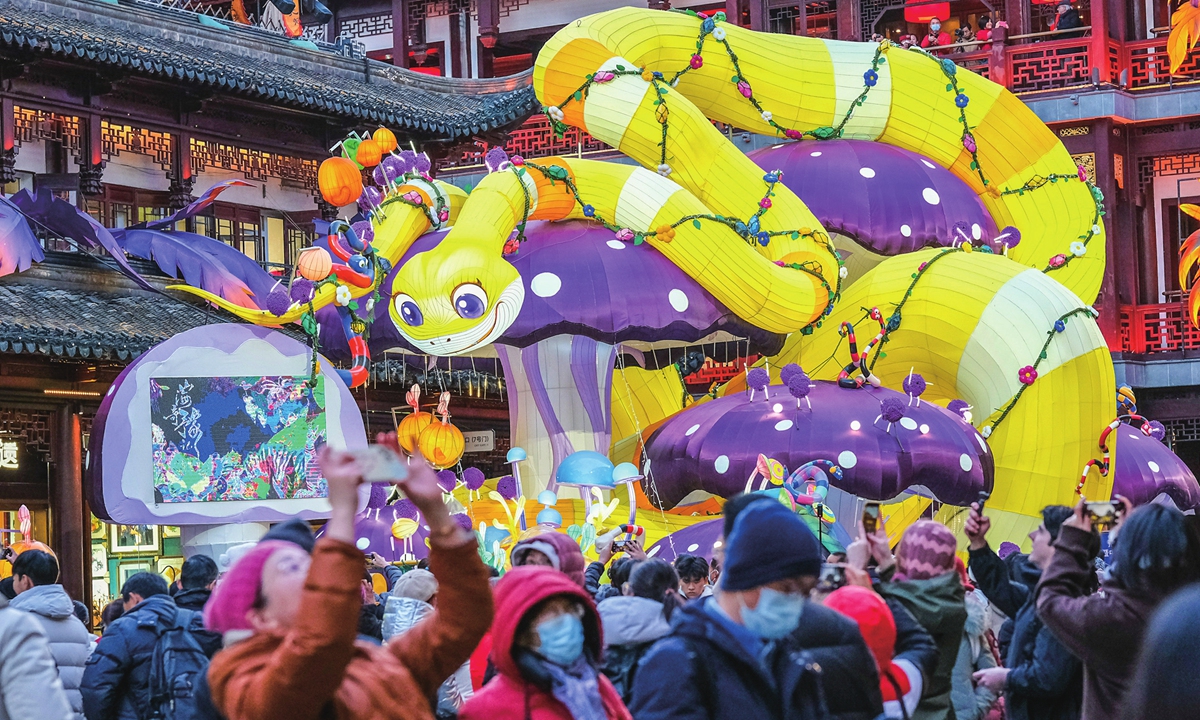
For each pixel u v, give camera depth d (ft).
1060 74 105.09
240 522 52.90
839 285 68.23
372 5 123.85
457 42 122.62
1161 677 11.44
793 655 16.48
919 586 21.48
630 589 25.03
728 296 64.03
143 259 70.49
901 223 70.74
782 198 67.51
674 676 16.19
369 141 60.70
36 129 70.85
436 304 58.44
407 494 15.26
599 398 64.03
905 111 74.59
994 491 68.44
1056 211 76.33
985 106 75.56
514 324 60.95
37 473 65.98
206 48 80.94
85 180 72.18
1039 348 67.41
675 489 63.00
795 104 73.41
